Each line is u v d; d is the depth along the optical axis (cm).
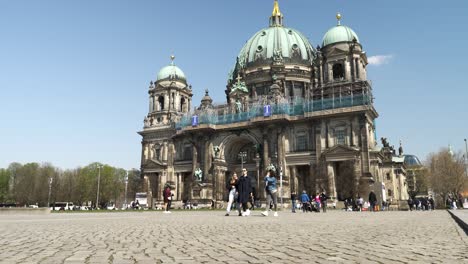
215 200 10369
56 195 15300
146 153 12444
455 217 2717
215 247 1065
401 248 1066
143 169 12238
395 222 2352
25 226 1897
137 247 1057
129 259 846
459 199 11531
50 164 16575
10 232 1527
